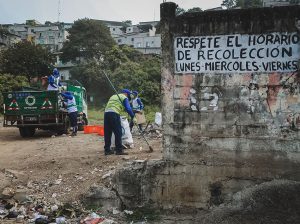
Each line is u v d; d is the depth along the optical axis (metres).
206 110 7.12
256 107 6.89
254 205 6.69
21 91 15.84
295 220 6.38
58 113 15.80
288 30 6.73
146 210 7.43
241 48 6.93
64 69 55.69
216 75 7.06
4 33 63.53
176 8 7.27
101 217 7.29
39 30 76.19
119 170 7.59
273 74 6.81
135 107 15.72
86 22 56.72
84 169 9.24
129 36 75.94
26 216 7.45
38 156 11.10
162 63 7.31
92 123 27.03
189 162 7.23
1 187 8.55
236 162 7.00
